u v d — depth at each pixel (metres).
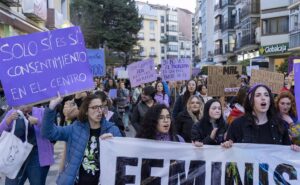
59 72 4.89
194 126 6.05
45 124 4.67
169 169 4.64
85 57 4.96
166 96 11.16
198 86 10.57
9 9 16.86
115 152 4.60
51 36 4.90
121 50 51.56
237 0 57.00
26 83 4.83
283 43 41.09
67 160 4.73
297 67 5.48
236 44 58.50
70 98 7.17
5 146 5.44
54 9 23.89
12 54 4.81
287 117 5.57
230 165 4.62
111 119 6.81
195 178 4.65
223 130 5.66
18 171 5.52
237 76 9.16
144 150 4.62
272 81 8.97
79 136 4.69
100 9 49.00
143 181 4.61
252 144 4.55
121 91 16.22
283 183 4.52
